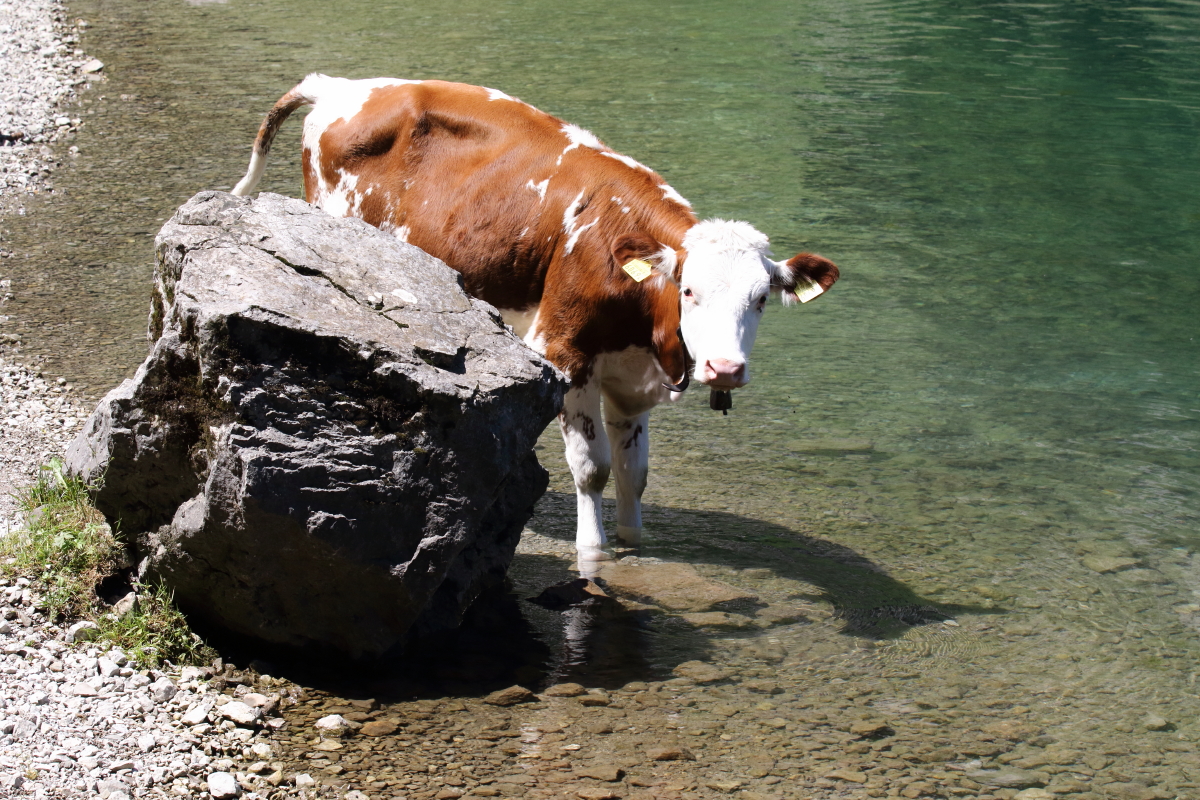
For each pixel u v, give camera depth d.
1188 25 22.11
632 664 4.66
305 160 6.68
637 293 5.34
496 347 4.61
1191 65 18.64
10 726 3.68
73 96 14.65
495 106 6.05
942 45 20.03
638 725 4.21
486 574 5.05
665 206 5.45
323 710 4.21
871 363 8.25
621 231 5.41
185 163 12.05
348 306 4.46
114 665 4.11
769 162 13.00
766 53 18.88
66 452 5.18
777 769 3.96
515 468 4.59
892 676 4.61
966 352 8.48
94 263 9.29
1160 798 3.87
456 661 4.64
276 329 4.16
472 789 3.76
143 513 4.54
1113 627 5.02
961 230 11.18
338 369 4.25
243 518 4.11
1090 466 6.70
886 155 13.52
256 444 4.11
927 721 4.30
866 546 5.76
